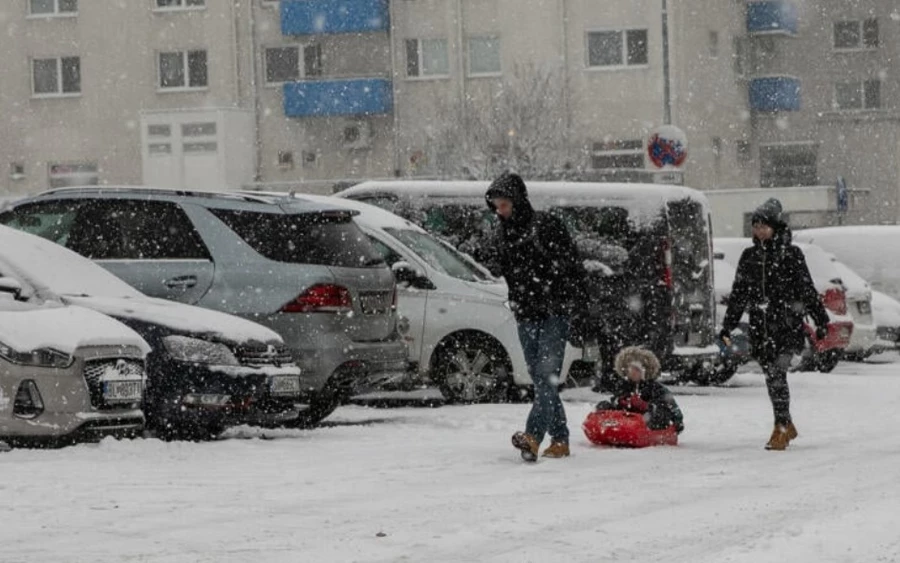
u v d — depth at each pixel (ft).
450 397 87.40
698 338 94.73
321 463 57.57
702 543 39.29
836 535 39.83
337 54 267.18
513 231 58.95
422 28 263.29
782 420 62.44
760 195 245.86
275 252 73.36
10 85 273.54
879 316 131.44
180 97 268.41
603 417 63.67
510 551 38.04
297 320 72.18
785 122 288.71
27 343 60.54
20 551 38.37
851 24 298.35
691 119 262.47
